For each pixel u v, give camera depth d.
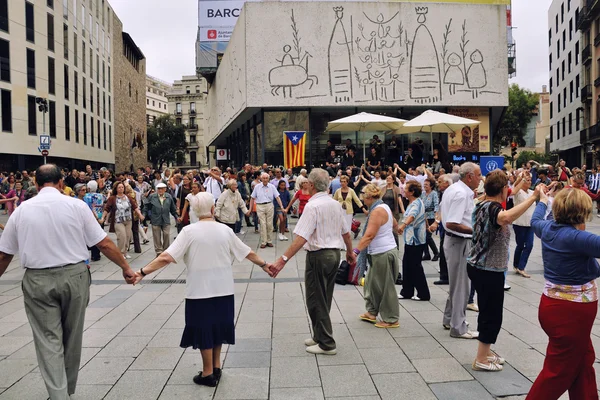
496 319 4.43
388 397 4.00
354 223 9.95
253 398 4.02
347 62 20.25
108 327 5.96
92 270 9.77
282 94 20.14
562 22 48.28
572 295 3.32
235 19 30.84
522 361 4.72
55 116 37.31
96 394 4.11
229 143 33.34
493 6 20.77
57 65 37.62
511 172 12.39
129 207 11.49
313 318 5.02
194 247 4.21
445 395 4.01
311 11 20.14
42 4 35.47
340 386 4.22
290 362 4.79
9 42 32.09
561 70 49.06
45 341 3.66
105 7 51.53
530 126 75.12
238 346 5.25
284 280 8.55
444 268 8.03
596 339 5.22
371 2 20.33
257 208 12.28
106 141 51.41
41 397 4.07
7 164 32.28
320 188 5.02
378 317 6.29
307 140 20.70
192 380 4.38
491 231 4.36
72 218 3.82
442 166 17.86
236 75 22.94
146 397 4.05
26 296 3.72
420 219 7.00
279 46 20.09
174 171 17.72
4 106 31.75
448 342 5.29
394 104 20.47
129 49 63.53
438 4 20.56
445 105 20.70
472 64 20.75
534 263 9.84
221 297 4.26
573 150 46.47
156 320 6.26
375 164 19.38
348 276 6.89
